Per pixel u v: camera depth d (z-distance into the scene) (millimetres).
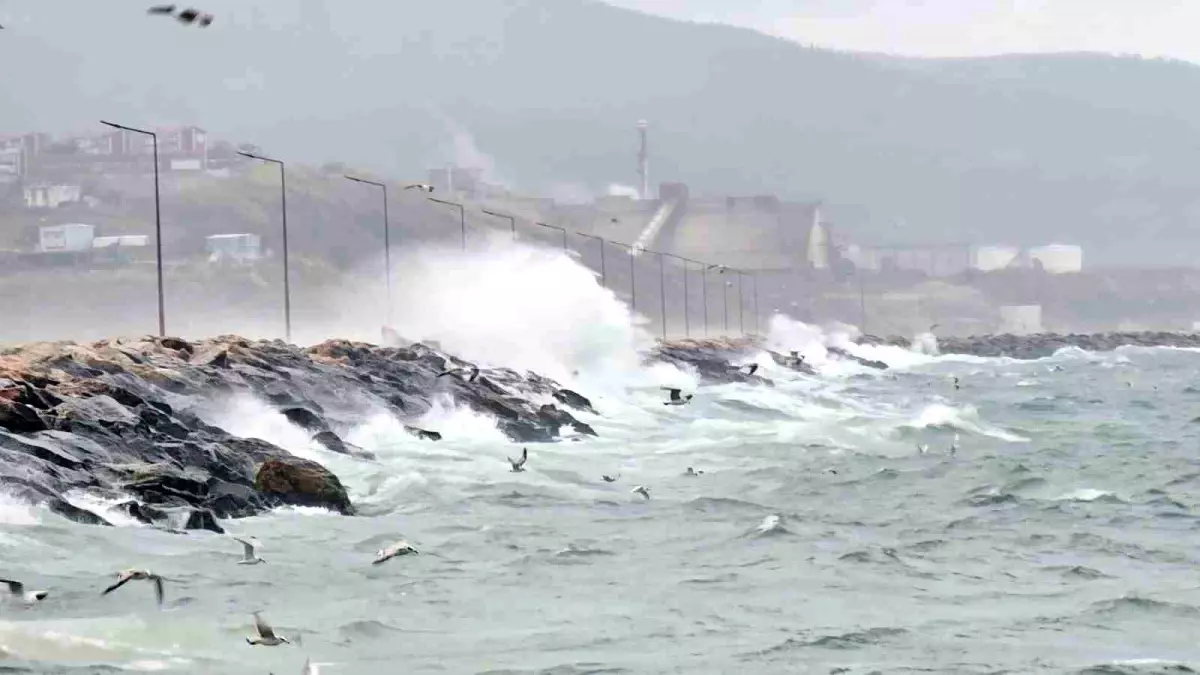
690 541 187000
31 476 173250
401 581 154125
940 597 153375
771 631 135750
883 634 135125
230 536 172625
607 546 181875
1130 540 192250
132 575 123312
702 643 130625
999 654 128750
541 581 158000
